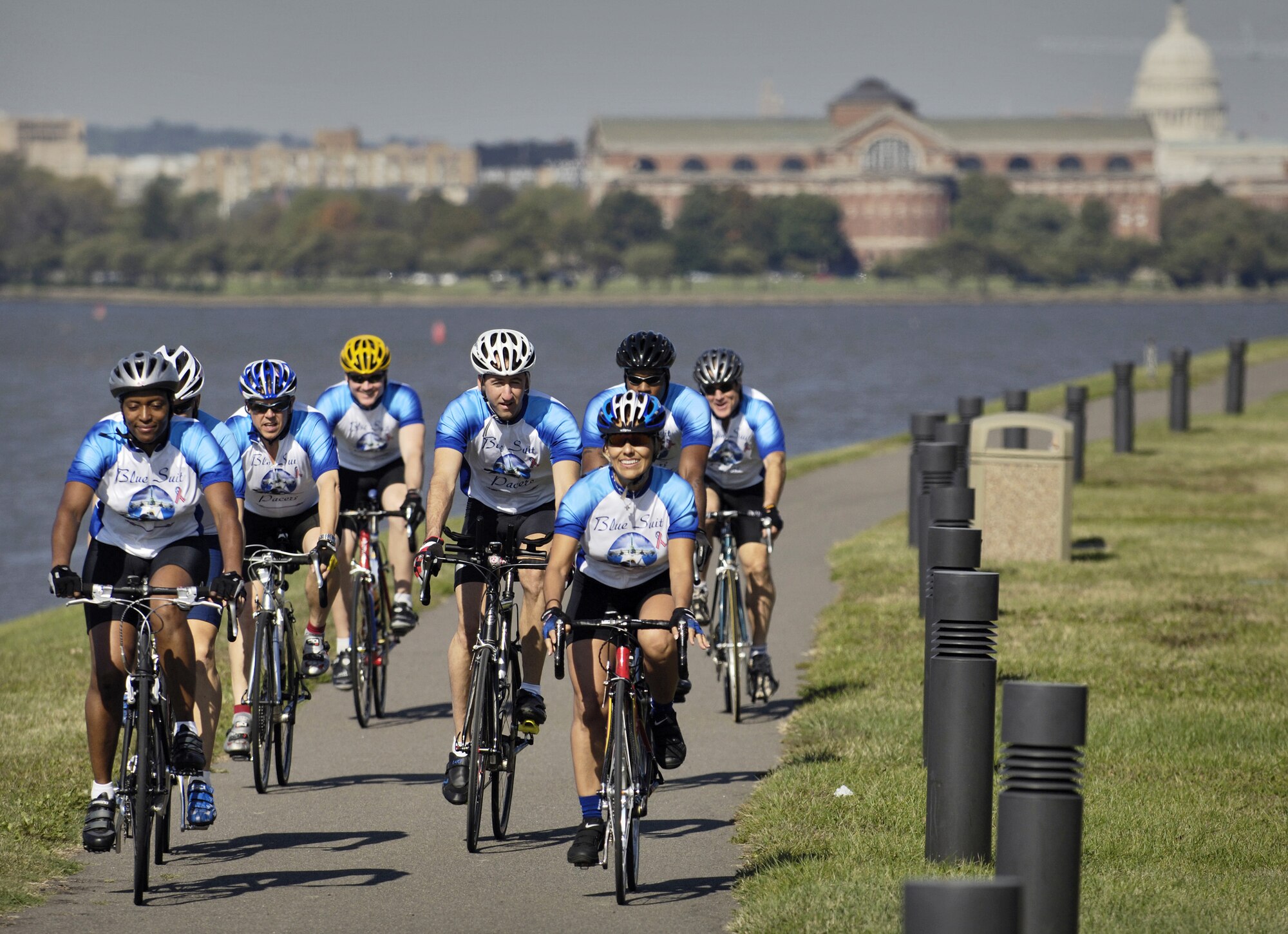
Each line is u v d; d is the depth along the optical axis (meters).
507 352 23.06
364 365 30.47
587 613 20.23
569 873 20.48
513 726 22.16
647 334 25.14
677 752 20.36
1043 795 15.42
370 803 23.98
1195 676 31.38
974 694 19.41
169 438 20.11
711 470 29.95
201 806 20.66
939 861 19.50
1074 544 48.25
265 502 27.36
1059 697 15.46
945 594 19.52
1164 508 57.62
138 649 19.16
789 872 19.75
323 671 28.75
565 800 24.12
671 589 20.09
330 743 27.92
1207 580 42.56
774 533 29.38
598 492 19.77
